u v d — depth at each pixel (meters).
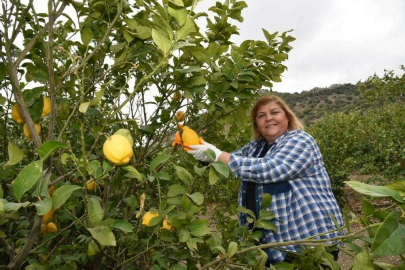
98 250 1.78
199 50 2.06
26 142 2.49
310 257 1.61
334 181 8.87
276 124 2.86
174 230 1.93
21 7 1.82
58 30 2.39
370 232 1.24
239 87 2.37
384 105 11.02
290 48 2.65
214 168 1.74
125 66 2.31
